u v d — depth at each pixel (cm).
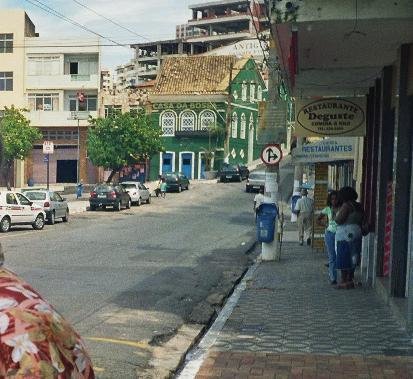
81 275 1334
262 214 1648
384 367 674
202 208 3753
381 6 798
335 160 1811
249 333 837
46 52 6081
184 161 6525
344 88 1424
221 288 1271
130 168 6419
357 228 1186
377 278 1164
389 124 1145
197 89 6531
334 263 1261
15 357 139
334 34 899
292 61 996
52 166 6134
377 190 1201
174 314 984
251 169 6550
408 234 941
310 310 992
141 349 763
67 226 2688
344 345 770
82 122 6028
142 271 1422
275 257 1656
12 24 6078
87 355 154
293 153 1814
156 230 2498
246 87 6912
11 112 5359
